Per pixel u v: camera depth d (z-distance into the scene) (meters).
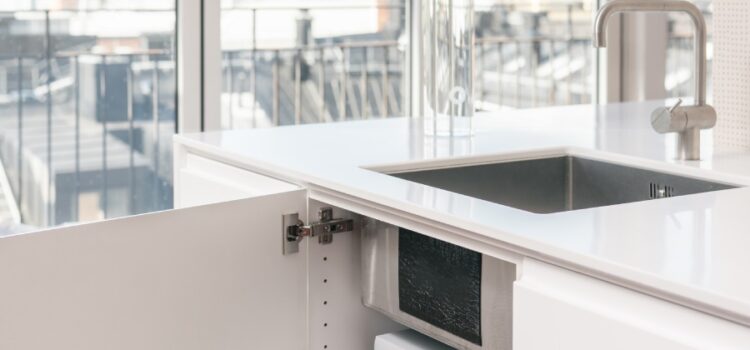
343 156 1.88
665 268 1.12
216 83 3.21
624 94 4.19
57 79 3.28
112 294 1.56
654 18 4.13
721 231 1.28
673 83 4.29
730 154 1.87
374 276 1.85
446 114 2.10
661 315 1.14
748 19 1.87
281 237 1.76
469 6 2.08
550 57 4.25
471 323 1.61
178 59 3.16
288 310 1.80
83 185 3.38
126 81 3.36
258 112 3.83
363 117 4.01
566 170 1.99
